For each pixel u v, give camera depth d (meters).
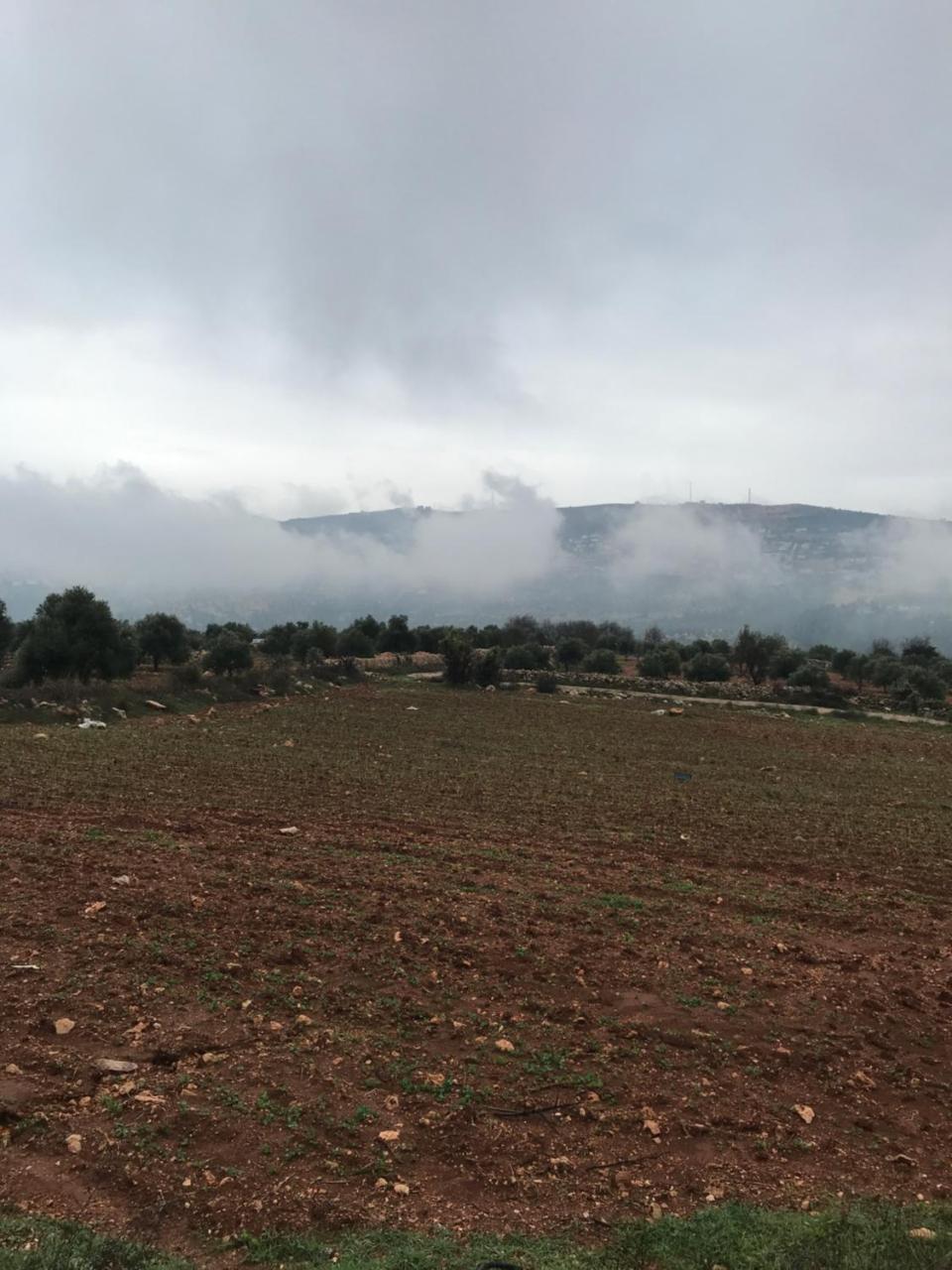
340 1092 6.57
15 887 11.02
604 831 16.62
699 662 63.16
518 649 65.81
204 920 10.17
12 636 45.59
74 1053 6.89
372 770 22.30
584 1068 7.22
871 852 15.98
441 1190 5.51
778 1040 7.99
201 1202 5.20
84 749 22.52
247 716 32.56
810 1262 4.81
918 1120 6.75
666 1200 5.55
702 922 11.39
